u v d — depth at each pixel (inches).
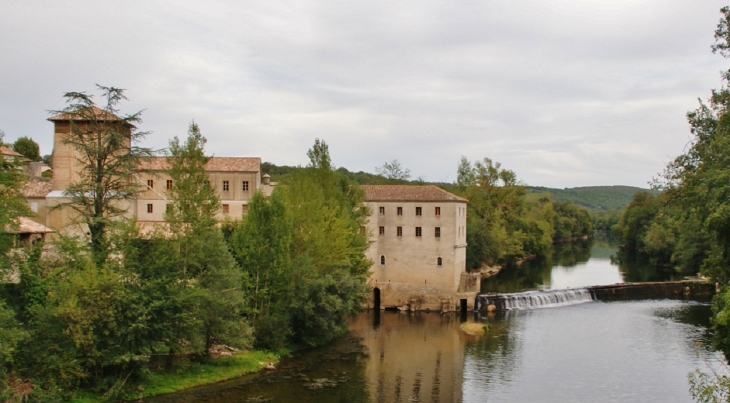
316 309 2219.5
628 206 6604.3
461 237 3275.1
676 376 1897.1
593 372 1941.4
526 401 1648.6
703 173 1644.9
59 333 1430.9
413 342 2369.6
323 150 2807.6
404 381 1818.4
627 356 2151.8
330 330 2283.5
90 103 1710.1
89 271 1475.1
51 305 1424.7
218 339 1830.7
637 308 3157.0
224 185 2965.1
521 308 3193.9
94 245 1669.5
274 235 2123.5
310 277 2204.7
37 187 2400.3
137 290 1578.5
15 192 1498.5
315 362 2021.4
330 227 2485.2
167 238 1734.7
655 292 3558.1
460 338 2449.6
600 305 3262.8
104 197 1772.9
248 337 1863.9
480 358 2113.7
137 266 1619.1
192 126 1818.4
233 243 2187.5
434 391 1722.4
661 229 4879.4
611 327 2662.4
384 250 3201.3
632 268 4847.4
